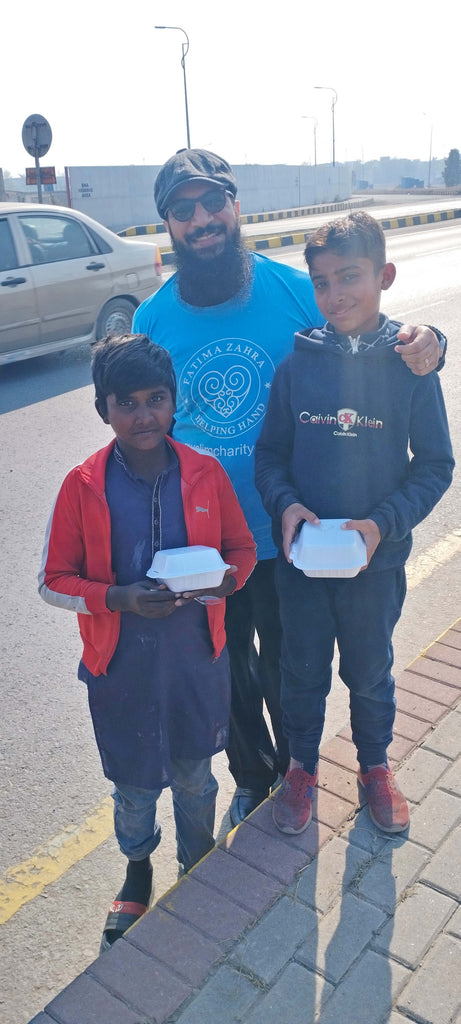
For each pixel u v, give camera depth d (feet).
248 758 8.20
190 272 6.95
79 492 5.97
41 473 17.76
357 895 6.52
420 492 6.32
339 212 108.17
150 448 5.82
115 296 26.84
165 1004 5.82
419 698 8.80
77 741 9.78
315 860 6.89
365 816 7.32
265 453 7.01
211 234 6.84
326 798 7.57
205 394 7.25
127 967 6.11
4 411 22.44
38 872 8.02
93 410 22.17
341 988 5.82
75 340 26.13
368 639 6.75
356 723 7.27
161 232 79.77
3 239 23.99
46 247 25.00
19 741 9.78
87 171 107.14
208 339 7.18
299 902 6.52
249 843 7.13
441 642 9.86
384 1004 5.68
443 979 5.80
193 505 6.14
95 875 7.99
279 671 7.92
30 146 49.57
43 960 7.13
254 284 7.14
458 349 26.02
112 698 6.37
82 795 8.96
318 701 7.27
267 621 7.77
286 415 6.74
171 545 6.14
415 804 7.38
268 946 6.18
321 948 6.12
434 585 12.78
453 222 75.61
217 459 7.04
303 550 5.98
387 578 6.63
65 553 6.13
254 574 7.66
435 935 6.15
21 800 8.89
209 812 7.18
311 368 6.37
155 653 6.21
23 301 24.20
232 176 7.04
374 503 6.46
